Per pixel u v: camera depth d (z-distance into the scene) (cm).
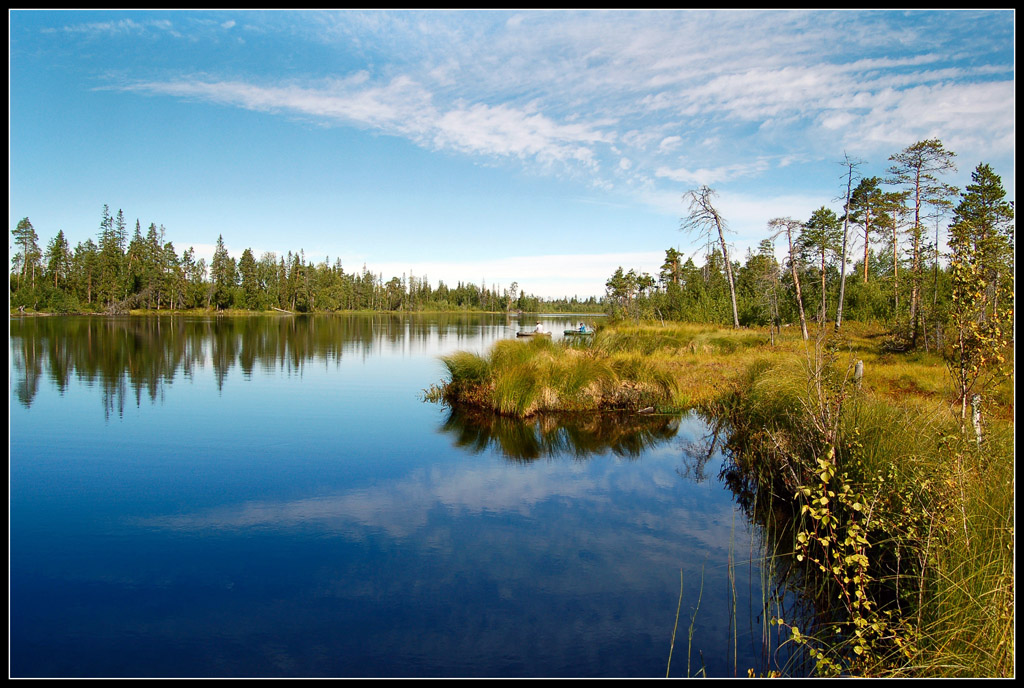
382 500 703
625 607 450
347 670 370
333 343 3158
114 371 1833
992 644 313
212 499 705
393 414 1241
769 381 919
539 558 540
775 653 384
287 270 9369
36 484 759
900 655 347
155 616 437
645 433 1073
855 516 475
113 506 680
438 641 402
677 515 649
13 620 429
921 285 1811
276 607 450
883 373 1422
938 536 389
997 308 467
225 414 1223
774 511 650
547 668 371
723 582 489
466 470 834
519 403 1225
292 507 679
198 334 3556
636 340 2009
